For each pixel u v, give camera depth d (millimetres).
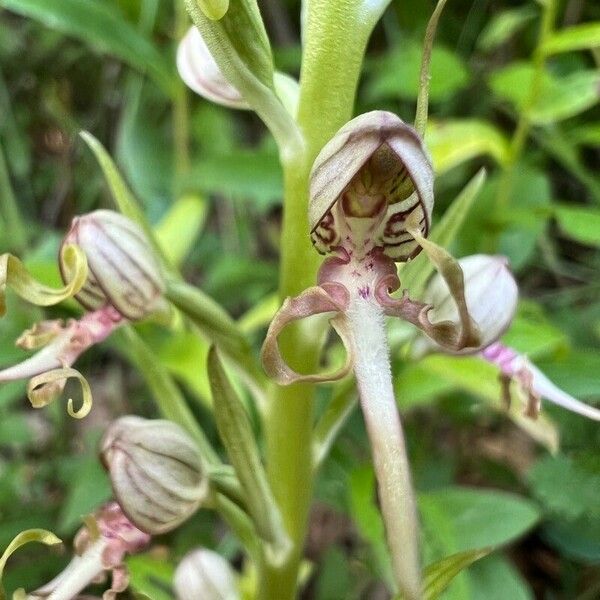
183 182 123
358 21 62
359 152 54
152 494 64
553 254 145
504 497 88
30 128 180
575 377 80
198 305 67
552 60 145
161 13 150
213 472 67
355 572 114
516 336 84
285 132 62
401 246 59
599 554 99
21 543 64
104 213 66
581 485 89
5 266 61
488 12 157
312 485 70
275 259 177
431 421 126
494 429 133
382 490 50
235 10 59
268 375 54
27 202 172
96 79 174
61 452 132
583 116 144
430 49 56
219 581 68
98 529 67
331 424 70
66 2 110
